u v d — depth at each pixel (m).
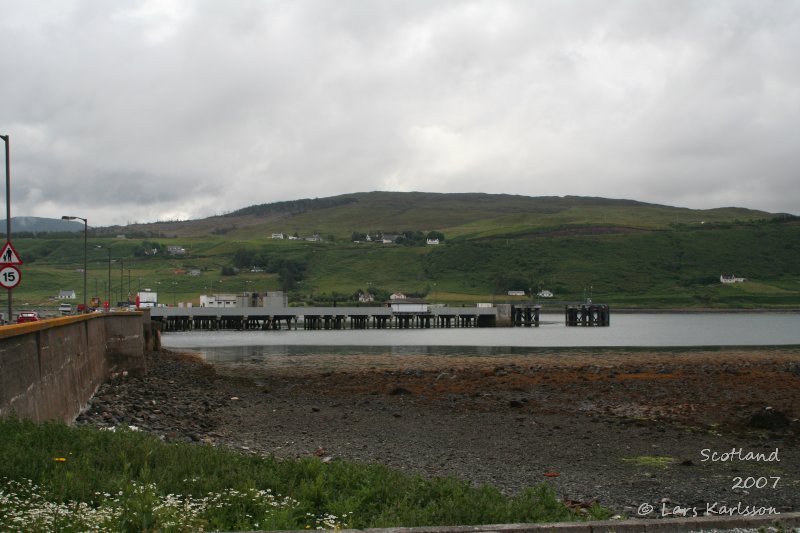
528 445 24.81
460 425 29.12
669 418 30.19
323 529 10.37
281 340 104.81
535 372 50.91
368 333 129.00
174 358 65.94
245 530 10.41
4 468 11.66
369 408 34.22
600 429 27.92
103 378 38.41
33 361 19.72
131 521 9.95
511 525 10.59
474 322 165.88
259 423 29.14
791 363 56.53
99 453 13.87
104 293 185.75
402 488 14.05
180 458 14.78
